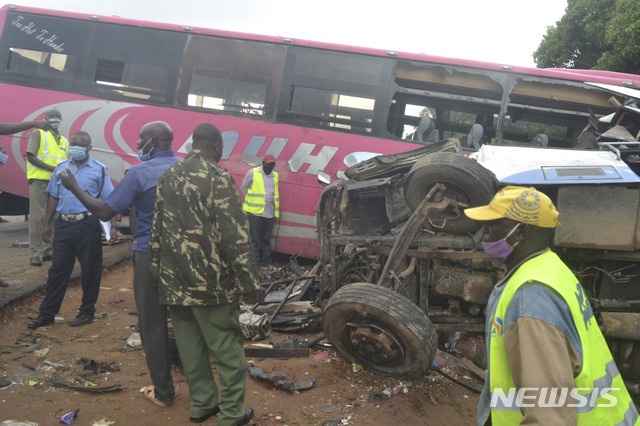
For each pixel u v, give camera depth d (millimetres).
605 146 4754
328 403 3711
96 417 3305
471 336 4641
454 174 4148
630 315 4020
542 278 1539
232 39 8391
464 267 4422
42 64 8805
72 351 4391
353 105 8102
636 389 4031
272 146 8234
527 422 1366
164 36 8539
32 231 7027
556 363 1387
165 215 2984
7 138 8914
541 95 7941
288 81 8234
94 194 4949
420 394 3967
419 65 8000
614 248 3934
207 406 3254
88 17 8727
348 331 4062
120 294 6367
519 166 4344
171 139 3613
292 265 7418
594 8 18203
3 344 4402
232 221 3000
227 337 3082
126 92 8594
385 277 4281
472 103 8102
